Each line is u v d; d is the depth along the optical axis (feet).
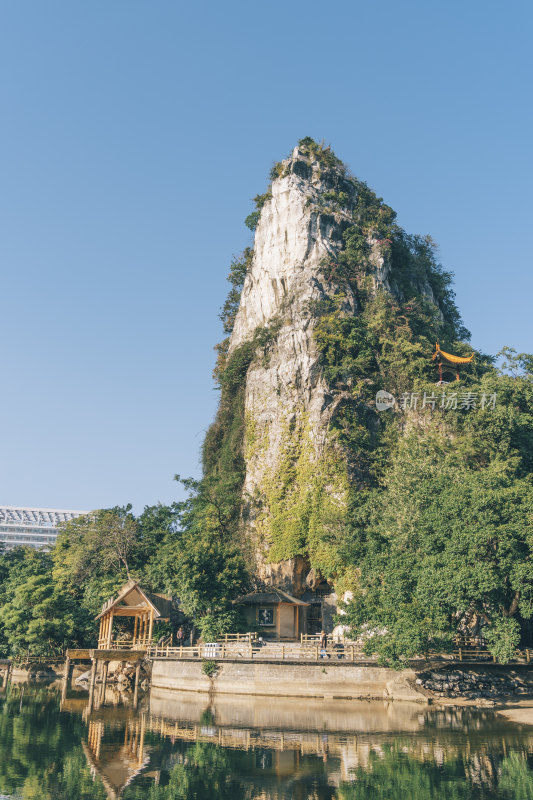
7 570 277.85
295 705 118.21
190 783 65.05
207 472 239.50
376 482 198.39
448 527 120.88
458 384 207.10
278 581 195.21
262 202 280.51
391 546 137.28
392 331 230.48
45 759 75.20
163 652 156.25
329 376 213.46
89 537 225.97
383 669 126.00
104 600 194.90
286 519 199.41
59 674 194.59
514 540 114.42
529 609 114.42
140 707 119.65
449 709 112.47
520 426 186.91
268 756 76.38
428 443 179.01
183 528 219.00
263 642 157.99
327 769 70.18
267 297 251.60
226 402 242.99
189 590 156.66
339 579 182.50
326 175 274.57
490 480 128.77
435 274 299.38
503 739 85.20
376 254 256.93
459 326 302.04
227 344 278.26
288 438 209.26
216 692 135.03
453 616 150.10
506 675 131.95
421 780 65.26
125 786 64.03
